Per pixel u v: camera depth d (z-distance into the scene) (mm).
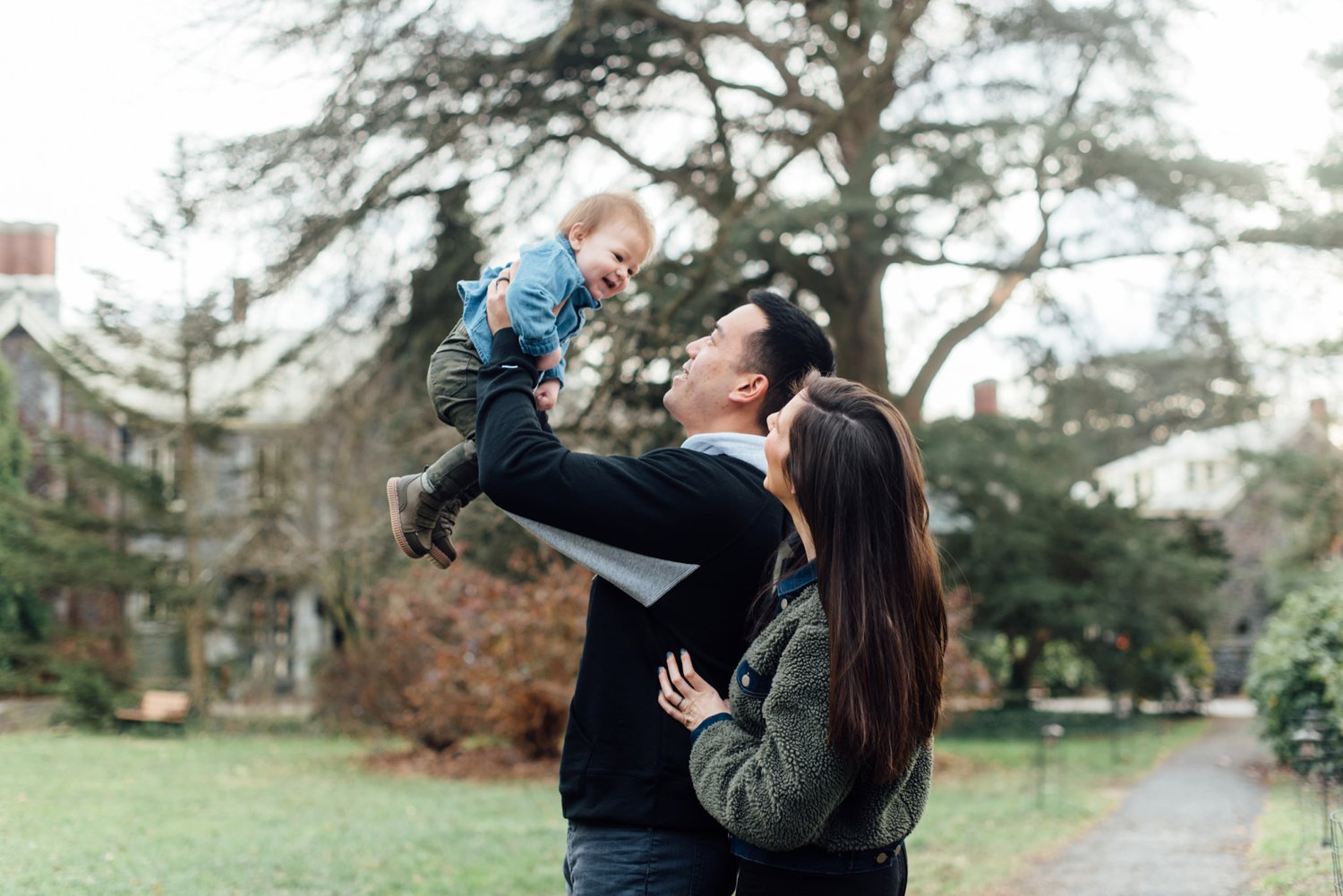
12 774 11820
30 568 19453
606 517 2195
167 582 20375
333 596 19094
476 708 14281
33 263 31422
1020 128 16172
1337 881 5668
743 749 2098
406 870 7438
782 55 16797
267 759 14766
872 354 19016
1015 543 22328
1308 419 21938
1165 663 27500
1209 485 35094
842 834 2080
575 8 14047
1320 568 21234
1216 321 18359
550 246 2469
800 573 2178
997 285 19312
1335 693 9680
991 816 10875
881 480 2086
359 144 13938
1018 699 26000
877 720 1962
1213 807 11203
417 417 17297
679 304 14828
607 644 2307
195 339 16547
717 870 2268
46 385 27500
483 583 14031
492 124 14922
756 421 2559
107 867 6902
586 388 14742
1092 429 25281
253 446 22719
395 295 15812
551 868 7625
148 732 19219
